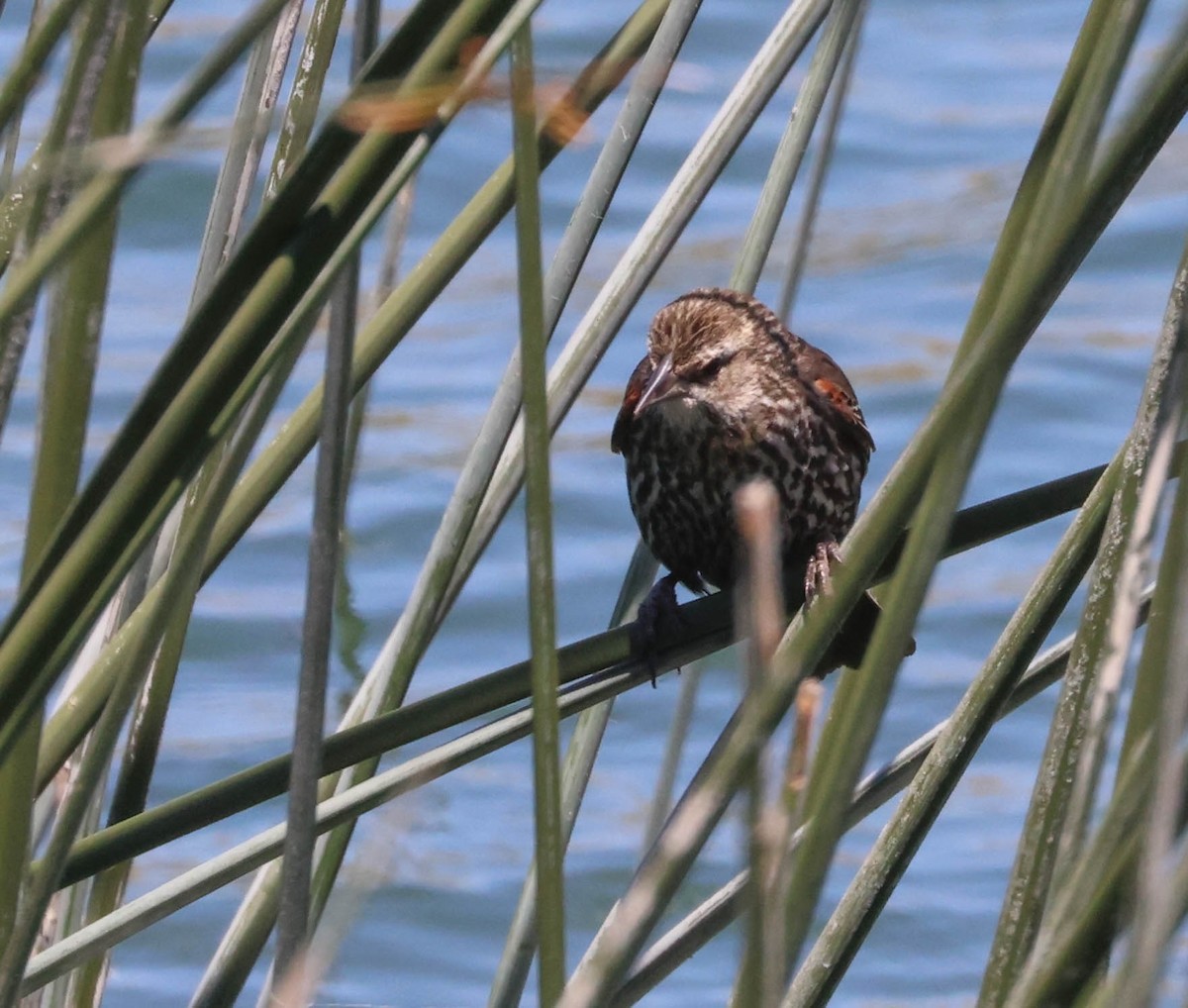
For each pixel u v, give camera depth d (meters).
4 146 5.18
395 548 17.67
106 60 4.39
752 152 22.73
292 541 18.41
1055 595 5.33
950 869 14.96
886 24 25.91
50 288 4.62
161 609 4.53
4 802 4.72
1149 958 3.50
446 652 17.11
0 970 4.49
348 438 7.09
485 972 13.95
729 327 10.09
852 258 21.31
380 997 13.43
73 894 6.40
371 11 4.62
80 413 4.66
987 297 5.41
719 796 3.68
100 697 5.32
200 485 6.00
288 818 4.73
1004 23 25.94
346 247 4.30
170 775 15.54
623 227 21.72
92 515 4.52
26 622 4.45
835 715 5.38
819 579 8.62
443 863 14.70
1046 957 4.21
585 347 6.74
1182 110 4.03
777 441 10.01
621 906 5.18
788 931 3.79
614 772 15.94
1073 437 19.22
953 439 3.81
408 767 5.67
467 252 5.28
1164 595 4.39
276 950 4.68
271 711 16.38
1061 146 3.93
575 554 18.30
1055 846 4.95
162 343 19.95
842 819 3.82
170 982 14.09
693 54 24.06
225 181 6.53
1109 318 20.89
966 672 16.84
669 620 7.79
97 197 3.92
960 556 18.55
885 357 19.97
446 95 4.02
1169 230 21.59
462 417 19.53
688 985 14.20
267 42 6.50
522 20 3.96
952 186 22.09
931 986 13.95
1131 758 4.40
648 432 10.08
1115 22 3.87
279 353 4.38
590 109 4.68
